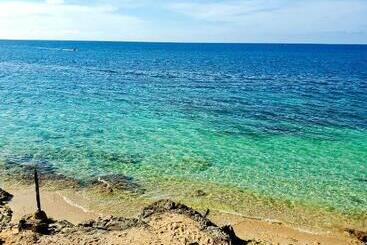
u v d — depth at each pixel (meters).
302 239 18.78
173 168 27.20
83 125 38.34
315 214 21.28
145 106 48.91
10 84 68.38
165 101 53.06
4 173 25.58
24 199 21.91
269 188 24.34
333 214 21.34
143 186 24.14
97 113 44.06
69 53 193.38
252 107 49.66
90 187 23.80
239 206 21.91
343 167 28.20
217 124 39.69
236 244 17.64
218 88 68.12
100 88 65.38
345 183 25.42
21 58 144.62
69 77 82.06
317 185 25.00
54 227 17.83
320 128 38.84
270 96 59.41
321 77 91.19
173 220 18.17
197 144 32.75
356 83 79.88
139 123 39.56
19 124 38.19
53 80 76.00
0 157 28.53
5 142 32.16
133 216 20.25
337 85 75.75
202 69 109.75
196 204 21.95
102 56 172.25
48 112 44.09
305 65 132.88
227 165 28.02
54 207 21.08
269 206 22.02
